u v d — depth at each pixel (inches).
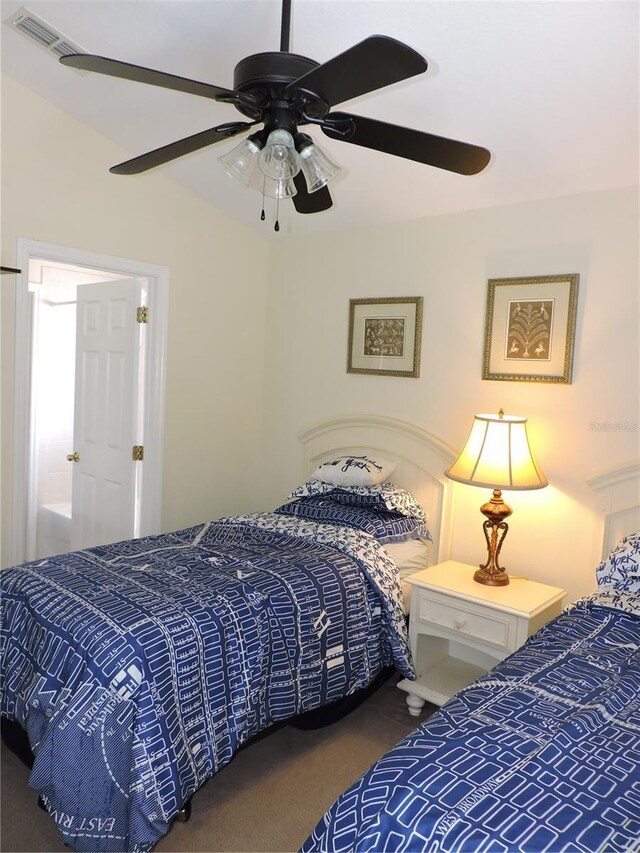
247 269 158.9
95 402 153.9
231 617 85.7
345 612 100.0
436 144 69.1
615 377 108.8
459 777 51.5
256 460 167.0
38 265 177.9
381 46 51.3
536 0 72.1
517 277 119.3
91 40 96.8
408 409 136.8
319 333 152.7
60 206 122.6
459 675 113.4
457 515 128.8
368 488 128.0
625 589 93.2
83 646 76.4
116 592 87.0
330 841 49.8
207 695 80.6
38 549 189.2
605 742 57.2
